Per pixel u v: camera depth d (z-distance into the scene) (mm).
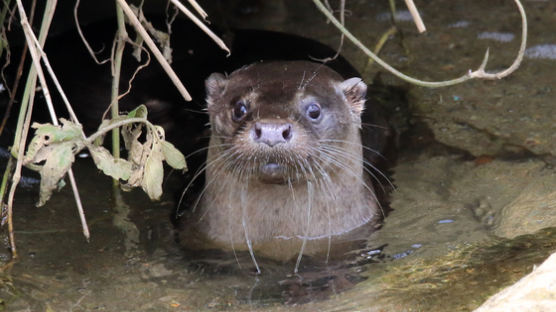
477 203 9359
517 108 11516
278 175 7941
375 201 9477
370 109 11289
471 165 10273
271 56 11375
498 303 5980
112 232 8859
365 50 7180
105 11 13656
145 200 9656
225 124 8453
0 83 11344
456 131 11102
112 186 9906
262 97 8102
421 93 12062
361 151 9305
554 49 12875
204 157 10172
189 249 8594
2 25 9086
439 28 13867
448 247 8273
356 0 14961
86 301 7340
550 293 5883
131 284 7730
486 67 12602
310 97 8188
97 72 11430
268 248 8711
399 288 7355
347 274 7910
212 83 9047
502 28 13633
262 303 7316
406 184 9938
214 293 7555
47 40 12109
